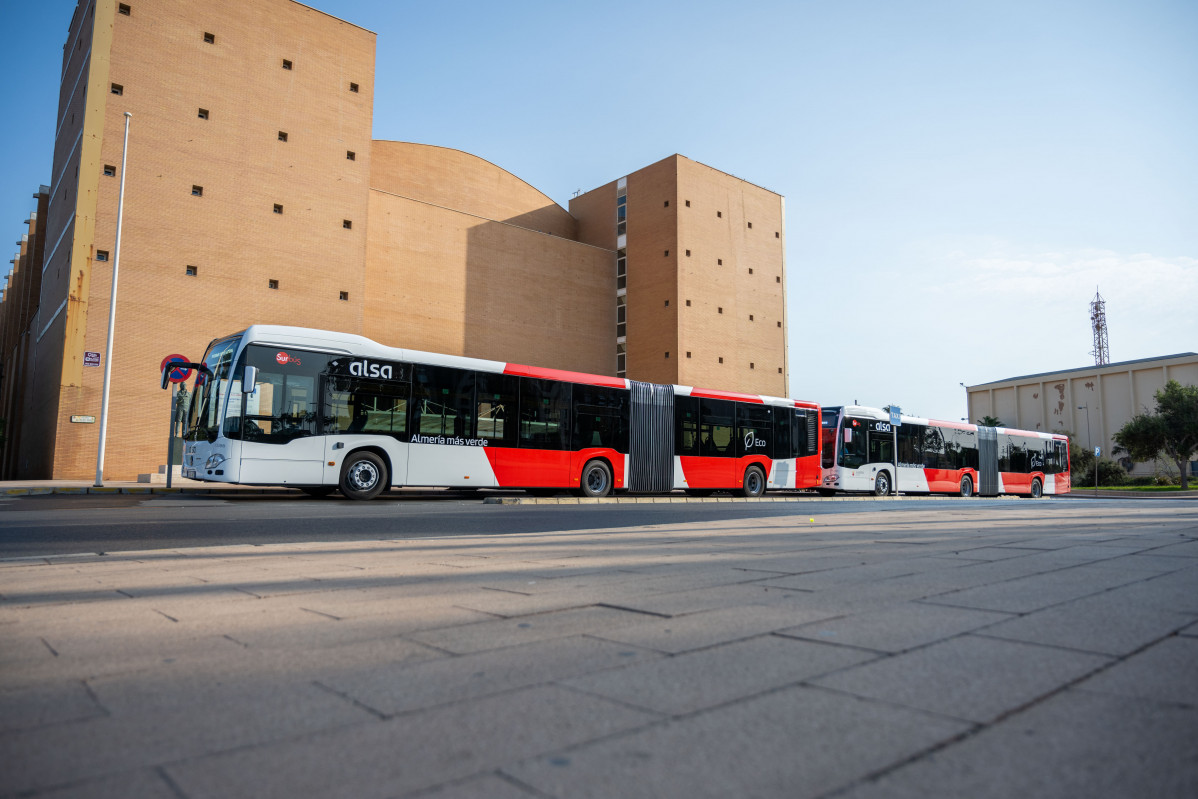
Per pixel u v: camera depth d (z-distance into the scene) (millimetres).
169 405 27797
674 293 46906
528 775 2047
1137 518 12922
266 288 30766
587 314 48312
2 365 49125
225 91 30484
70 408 25844
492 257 43625
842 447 26500
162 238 28328
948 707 2586
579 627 3898
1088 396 88250
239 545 8039
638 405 20875
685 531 10086
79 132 28297
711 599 4703
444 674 3029
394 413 16609
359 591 5047
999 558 6746
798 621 4016
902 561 6578
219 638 3660
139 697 2736
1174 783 1980
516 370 18656
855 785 1978
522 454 18391
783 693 2750
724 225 50250
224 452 14664
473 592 5004
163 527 10125
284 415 15297
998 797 1904
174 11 29438
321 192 32719
